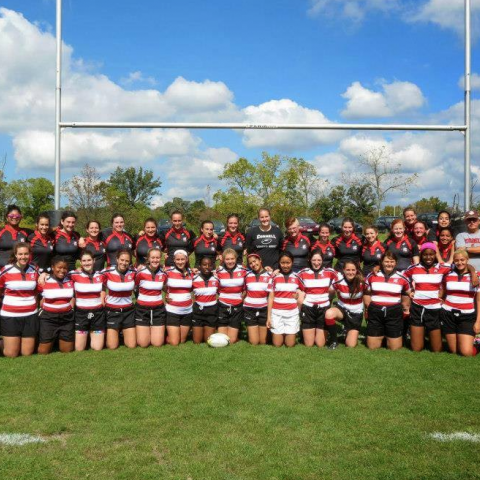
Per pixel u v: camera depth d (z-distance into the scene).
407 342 7.41
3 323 6.54
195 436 4.10
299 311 7.45
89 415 4.54
